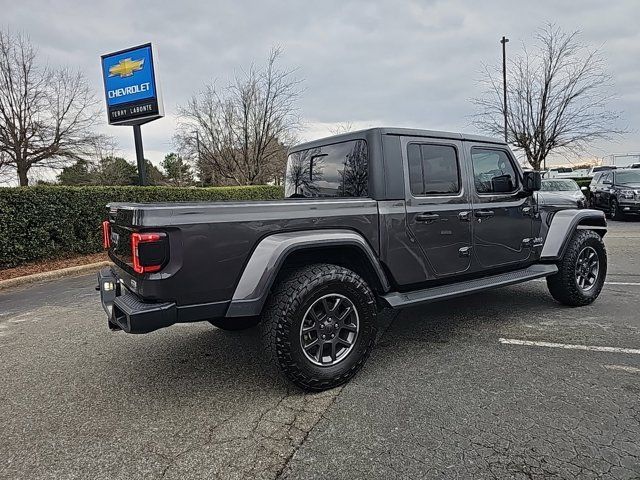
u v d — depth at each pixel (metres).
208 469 2.17
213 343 4.00
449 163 3.75
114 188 10.07
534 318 4.40
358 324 3.06
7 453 2.36
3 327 4.79
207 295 2.67
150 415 2.73
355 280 3.01
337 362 2.98
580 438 2.31
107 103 10.98
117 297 2.89
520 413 2.58
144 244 2.48
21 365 3.63
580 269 4.75
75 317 5.07
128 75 10.58
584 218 4.72
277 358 2.80
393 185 3.38
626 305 4.78
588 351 3.48
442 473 2.07
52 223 8.65
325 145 3.86
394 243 3.37
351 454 2.24
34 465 2.25
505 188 4.20
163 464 2.22
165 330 4.43
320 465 2.17
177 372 3.37
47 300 6.05
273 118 20.20
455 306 4.93
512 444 2.28
